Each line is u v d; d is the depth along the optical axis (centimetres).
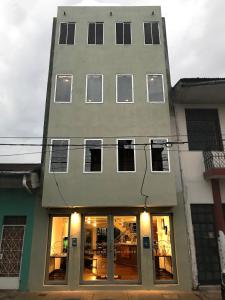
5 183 1157
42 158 1220
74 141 1209
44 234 1141
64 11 1430
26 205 1181
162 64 1337
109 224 1158
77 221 1148
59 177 1148
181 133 1270
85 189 1133
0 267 1122
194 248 1131
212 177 1170
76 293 1035
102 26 1412
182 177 1212
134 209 1166
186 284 1075
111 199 1119
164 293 1032
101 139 1212
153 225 1159
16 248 1146
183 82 1185
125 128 1228
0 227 1162
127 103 1265
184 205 1180
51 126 1226
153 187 1135
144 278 1086
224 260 1111
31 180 1097
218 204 1179
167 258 1128
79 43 1368
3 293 1044
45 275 1101
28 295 1013
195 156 1246
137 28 1405
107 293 1031
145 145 1195
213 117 1322
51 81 1309
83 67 1326
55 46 1359
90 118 1241
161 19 1430
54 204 1114
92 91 1291
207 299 955
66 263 1118
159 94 1293
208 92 1231
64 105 1258
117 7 1447
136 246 1136
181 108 1312
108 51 1355
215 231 1167
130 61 1338
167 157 1187
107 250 1133
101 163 1174
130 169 1171
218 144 1281
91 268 1117
